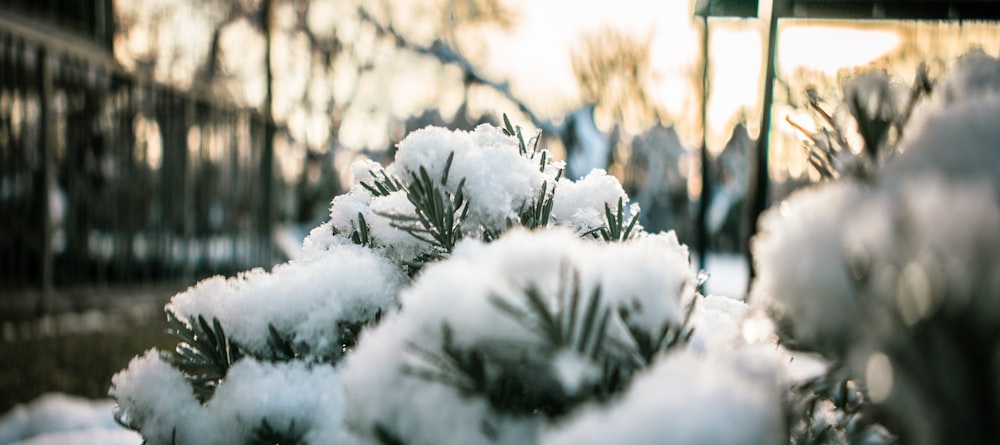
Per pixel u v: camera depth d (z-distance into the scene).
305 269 0.59
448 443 0.41
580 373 0.38
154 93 4.35
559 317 0.38
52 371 2.44
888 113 0.42
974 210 0.28
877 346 0.31
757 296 0.41
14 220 3.44
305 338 0.56
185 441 0.54
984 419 0.28
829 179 0.45
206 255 4.93
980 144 0.36
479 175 0.57
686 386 0.33
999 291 0.27
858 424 0.41
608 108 7.70
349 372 0.43
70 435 1.14
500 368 0.40
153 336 3.21
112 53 4.88
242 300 0.57
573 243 0.42
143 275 4.25
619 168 7.03
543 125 7.06
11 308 3.35
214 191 5.11
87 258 3.88
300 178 10.90
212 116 4.98
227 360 0.58
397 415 0.42
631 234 0.59
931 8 0.63
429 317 0.40
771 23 0.72
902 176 0.36
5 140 3.40
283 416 0.52
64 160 3.86
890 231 0.30
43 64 3.48
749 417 0.31
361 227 0.63
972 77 0.42
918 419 0.30
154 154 4.38
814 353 0.42
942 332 0.28
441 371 0.41
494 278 0.40
